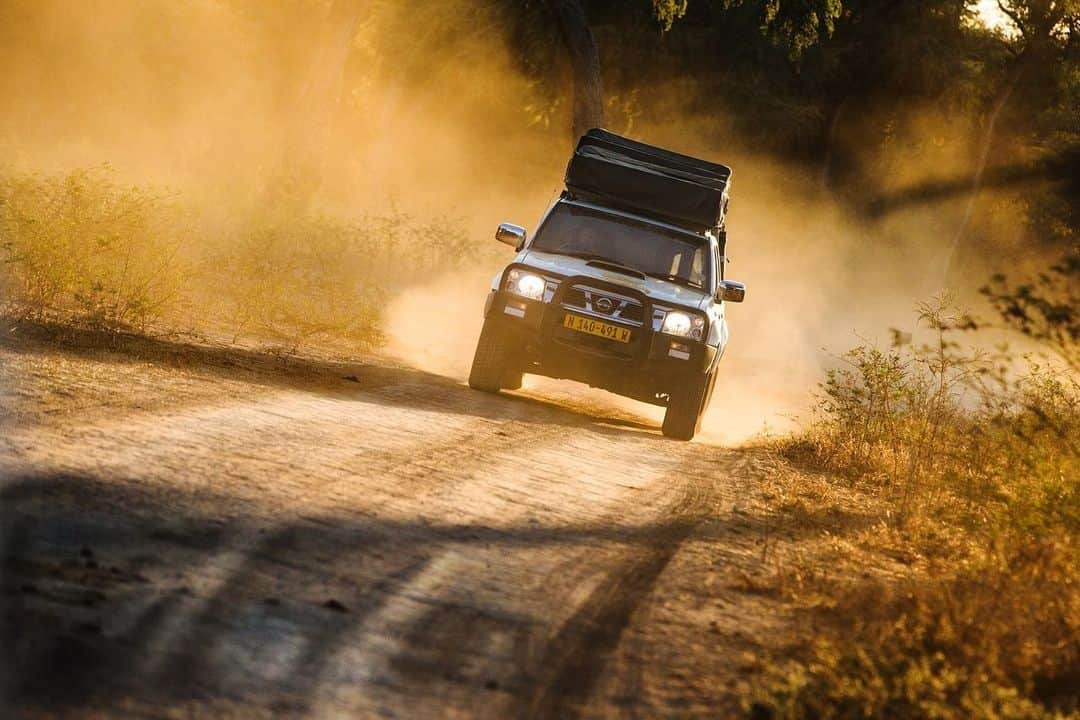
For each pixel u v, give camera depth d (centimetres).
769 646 1107
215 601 974
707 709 934
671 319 2458
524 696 904
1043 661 1108
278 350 2520
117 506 1167
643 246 2686
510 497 1550
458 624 1033
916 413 2430
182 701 787
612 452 2102
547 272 2484
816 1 5997
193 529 1148
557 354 2464
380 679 886
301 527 1222
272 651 898
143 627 893
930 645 1094
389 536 1255
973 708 928
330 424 1784
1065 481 1617
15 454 1268
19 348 1889
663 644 1074
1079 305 1539
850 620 1207
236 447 1500
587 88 5438
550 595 1162
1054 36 9119
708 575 1332
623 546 1407
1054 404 1948
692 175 2816
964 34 9775
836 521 1750
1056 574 1314
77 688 773
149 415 1580
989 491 1712
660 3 6222
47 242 2511
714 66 8175
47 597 911
